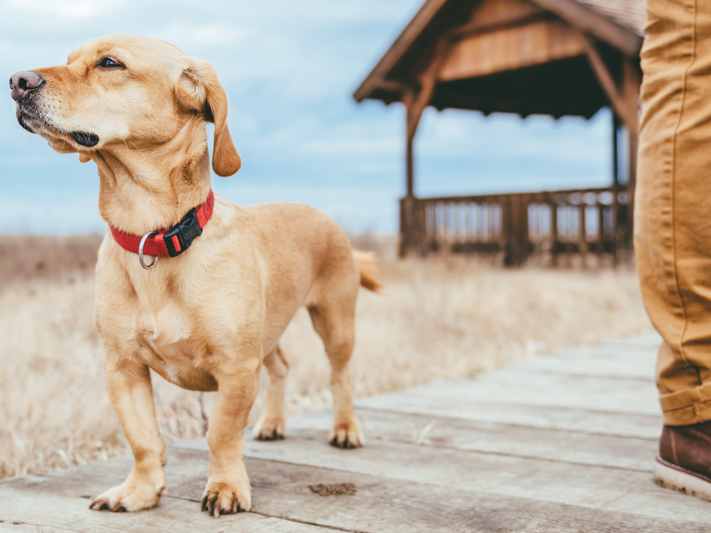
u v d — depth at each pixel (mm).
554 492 2199
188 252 2066
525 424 3098
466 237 12195
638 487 2244
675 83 2086
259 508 2051
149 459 2086
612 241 10555
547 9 9758
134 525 1918
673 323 2145
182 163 2111
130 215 2080
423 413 3312
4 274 7633
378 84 12078
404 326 6172
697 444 2119
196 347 2080
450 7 11117
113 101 2062
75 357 4254
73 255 8438
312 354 4805
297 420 3209
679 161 2068
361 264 3238
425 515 1992
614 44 9023
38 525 1911
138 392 2148
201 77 2164
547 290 8148
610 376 4145
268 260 2492
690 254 2078
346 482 2301
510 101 14742
